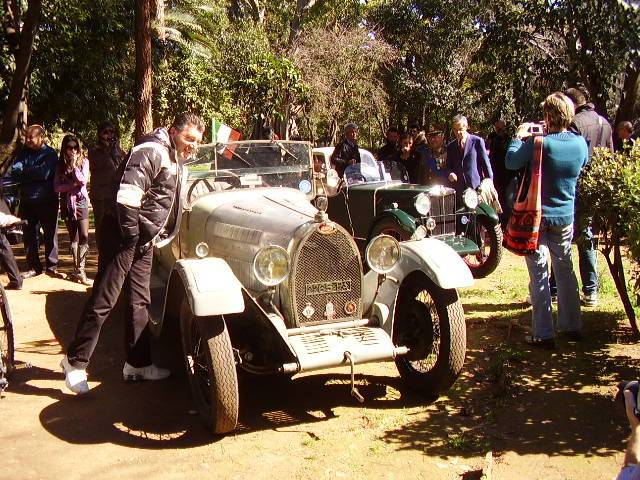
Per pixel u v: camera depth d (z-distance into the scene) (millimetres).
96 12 10992
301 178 6160
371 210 7488
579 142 4992
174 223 4863
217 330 3887
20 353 5477
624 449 3738
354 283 4379
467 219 7730
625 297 5398
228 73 20156
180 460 3748
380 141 34062
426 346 4562
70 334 5984
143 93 8258
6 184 7984
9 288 7438
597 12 10492
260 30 23188
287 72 20672
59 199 8062
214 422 3906
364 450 3844
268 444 3939
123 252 4480
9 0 8617
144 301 4797
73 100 11102
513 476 3490
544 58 12375
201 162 5816
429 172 8594
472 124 26078
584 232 5480
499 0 12281
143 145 4457
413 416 4297
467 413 4293
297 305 4211
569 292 5371
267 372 4105
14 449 3850
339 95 25188
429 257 4410
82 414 4344
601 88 11305
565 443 3838
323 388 4789
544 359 5105
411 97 27562
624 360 5027
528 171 5078
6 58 9406
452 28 27062
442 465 3650
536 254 5223
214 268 4062
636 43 10461
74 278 7977
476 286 7527
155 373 4938
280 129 24172
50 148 7879
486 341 5582
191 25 18672
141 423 4227
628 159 5023
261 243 4461
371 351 4145
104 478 3545
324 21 28297
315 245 4219
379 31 28203
